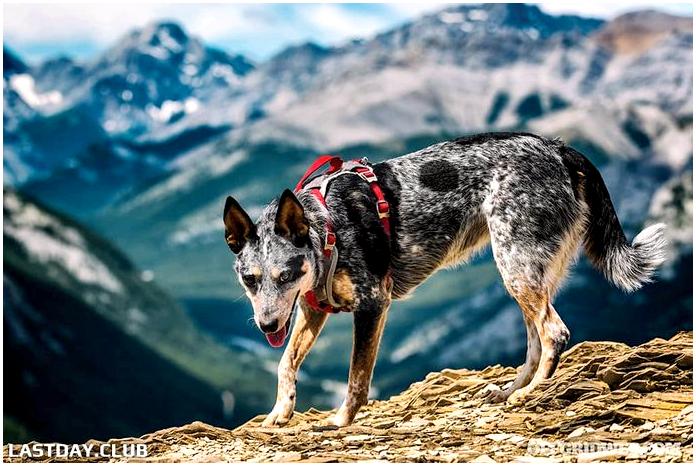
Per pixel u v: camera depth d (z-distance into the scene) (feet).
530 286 26.00
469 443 22.81
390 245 25.75
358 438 23.77
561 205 26.61
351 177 25.68
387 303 25.68
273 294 23.35
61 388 486.38
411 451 22.20
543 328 26.12
